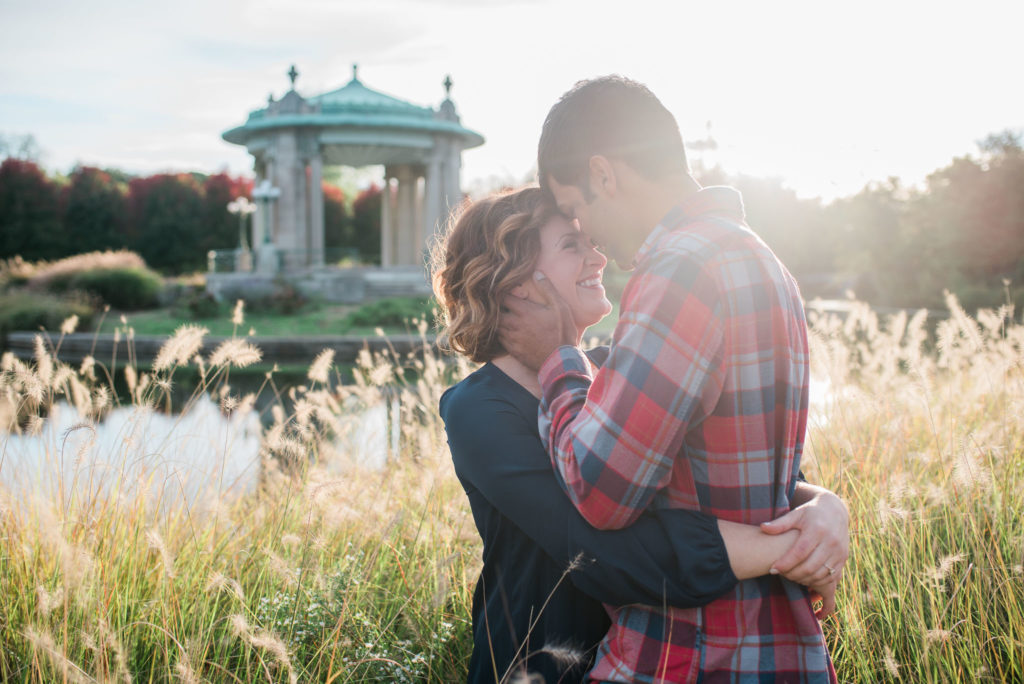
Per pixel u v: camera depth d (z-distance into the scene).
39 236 44.94
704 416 1.27
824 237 25.56
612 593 1.36
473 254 1.62
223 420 3.64
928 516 2.66
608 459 1.23
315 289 24.25
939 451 2.93
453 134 28.03
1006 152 18.98
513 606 1.57
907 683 2.07
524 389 1.60
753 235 1.30
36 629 2.00
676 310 1.23
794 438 1.33
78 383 3.27
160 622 2.21
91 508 2.52
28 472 2.97
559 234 1.56
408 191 30.72
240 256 26.78
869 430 3.60
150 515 2.85
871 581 2.37
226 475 3.43
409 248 30.78
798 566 1.26
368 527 2.88
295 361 15.05
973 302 16.56
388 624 2.31
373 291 24.98
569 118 1.43
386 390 4.26
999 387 3.54
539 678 1.52
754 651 1.30
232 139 28.72
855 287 21.03
